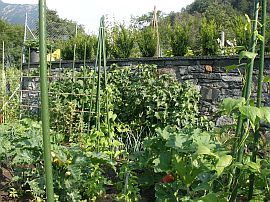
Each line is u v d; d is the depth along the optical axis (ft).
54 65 27.84
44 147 4.37
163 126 19.98
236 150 7.04
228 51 24.04
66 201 10.63
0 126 14.74
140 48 27.61
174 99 20.12
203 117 20.47
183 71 22.34
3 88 25.57
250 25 6.93
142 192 12.07
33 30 36.96
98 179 11.32
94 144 13.71
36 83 28.32
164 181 10.26
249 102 6.95
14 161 10.67
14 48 80.84
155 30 29.25
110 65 24.30
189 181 8.71
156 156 11.48
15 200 11.32
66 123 19.07
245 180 6.98
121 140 17.97
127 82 22.29
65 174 10.55
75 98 21.68
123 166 11.44
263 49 6.91
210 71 21.48
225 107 5.99
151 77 22.03
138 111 21.17
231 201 6.90
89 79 21.74
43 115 4.34
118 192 12.09
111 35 28.96
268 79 6.94
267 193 7.03
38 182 10.73
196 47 27.09
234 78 20.79
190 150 8.87
